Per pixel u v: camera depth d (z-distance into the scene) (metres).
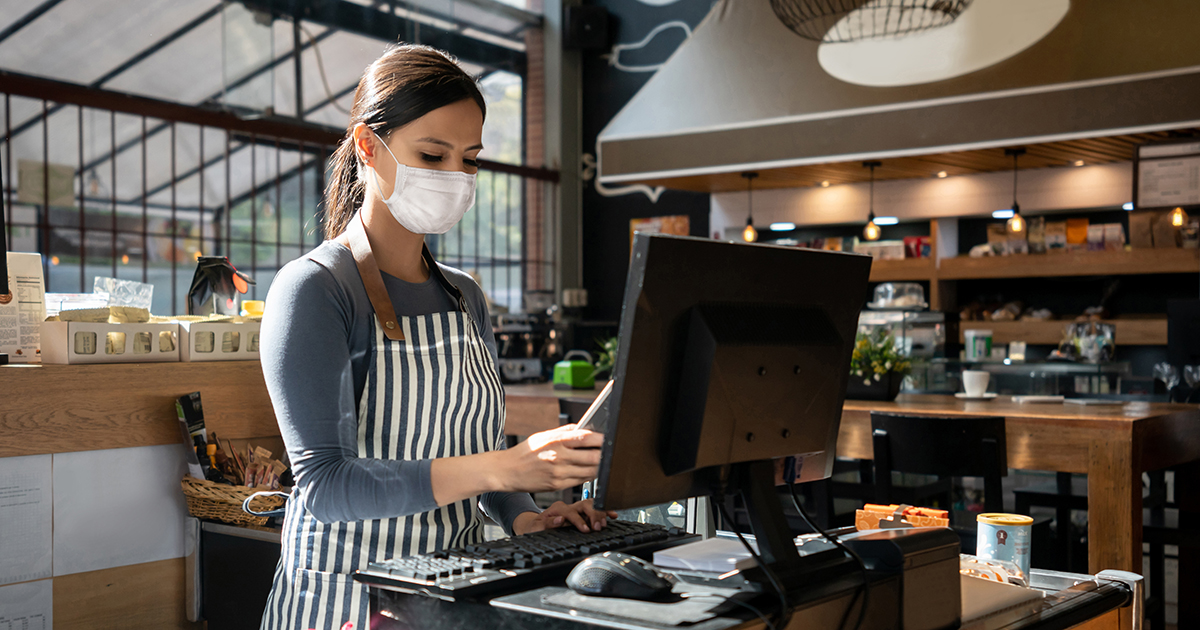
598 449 1.10
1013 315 7.52
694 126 6.89
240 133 7.30
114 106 6.50
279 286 1.26
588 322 9.23
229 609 2.20
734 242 1.05
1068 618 1.26
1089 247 7.20
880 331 4.46
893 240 8.21
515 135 9.58
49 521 2.06
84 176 6.71
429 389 1.36
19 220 6.40
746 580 1.02
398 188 1.33
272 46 7.26
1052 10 5.80
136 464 2.22
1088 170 7.06
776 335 1.08
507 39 9.47
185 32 6.97
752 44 6.95
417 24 8.53
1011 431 3.54
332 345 1.23
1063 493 3.75
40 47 6.53
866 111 6.25
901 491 3.81
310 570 1.33
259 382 2.46
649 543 1.24
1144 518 4.16
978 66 5.96
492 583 1.04
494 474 1.12
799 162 6.48
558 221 9.62
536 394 4.80
